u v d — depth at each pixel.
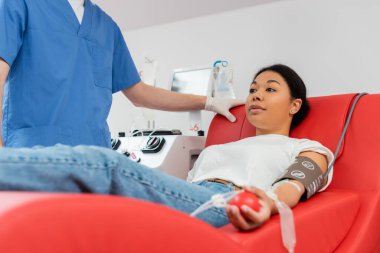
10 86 1.22
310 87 1.90
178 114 2.28
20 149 0.59
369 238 1.04
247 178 1.17
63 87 1.23
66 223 0.43
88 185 0.64
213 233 0.57
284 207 0.81
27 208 0.40
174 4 2.21
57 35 1.25
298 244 0.83
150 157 1.58
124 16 2.42
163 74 2.39
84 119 1.28
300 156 1.10
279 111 1.36
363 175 1.17
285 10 1.97
